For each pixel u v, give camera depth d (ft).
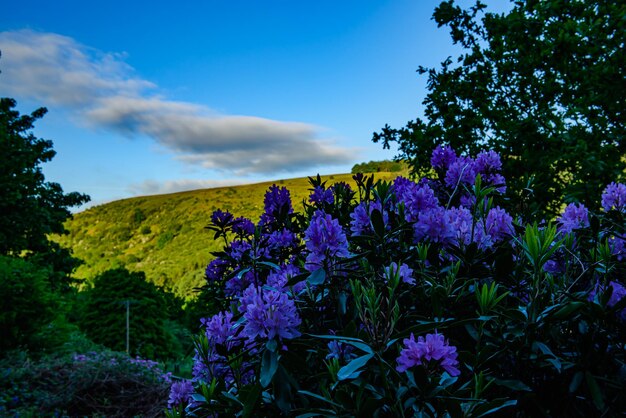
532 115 27.86
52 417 21.06
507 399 4.16
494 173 8.85
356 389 4.50
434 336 4.02
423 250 5.90
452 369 4.01
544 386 4.91
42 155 73.97
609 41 25.39
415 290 5.87
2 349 28.14
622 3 25.90
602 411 4.93
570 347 5.30
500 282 5.76
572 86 27.32
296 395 5.24
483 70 30.48
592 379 4.66
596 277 5.93
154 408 22.22
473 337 4.86
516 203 9.00
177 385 7.45
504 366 5.18
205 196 336.29
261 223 10.21
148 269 254.88
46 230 65.21
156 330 55.01
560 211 25.43
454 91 30.37
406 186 8.09
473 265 5.66
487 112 28.45
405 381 4.28
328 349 5.52
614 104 25.35
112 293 52.95
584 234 6.62
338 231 5.77
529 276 6.14
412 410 4.17
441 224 6.17
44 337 30.25
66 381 24.61
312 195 9.95
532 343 4.65
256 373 5.47
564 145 24.93
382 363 4.08
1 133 61.72
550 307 4.74
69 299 61.16
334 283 5.83
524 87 28.76
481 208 6.69
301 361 4.85
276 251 9.02
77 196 77.05
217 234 10.29
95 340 50.96
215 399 5.61
